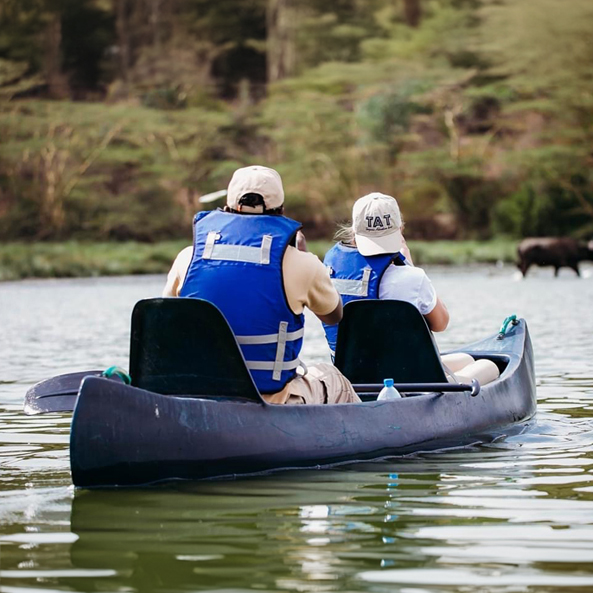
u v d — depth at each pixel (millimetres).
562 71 66500
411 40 73562
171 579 5418
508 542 6012
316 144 67938
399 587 5273
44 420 10531
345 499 7070
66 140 66438
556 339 17938
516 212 63062
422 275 9266
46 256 53844
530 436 9469
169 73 75000
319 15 78750
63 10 78125
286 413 7910
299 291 7914
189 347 7680
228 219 7980
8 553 5871
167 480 7434
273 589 5254
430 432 8852
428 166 66000
